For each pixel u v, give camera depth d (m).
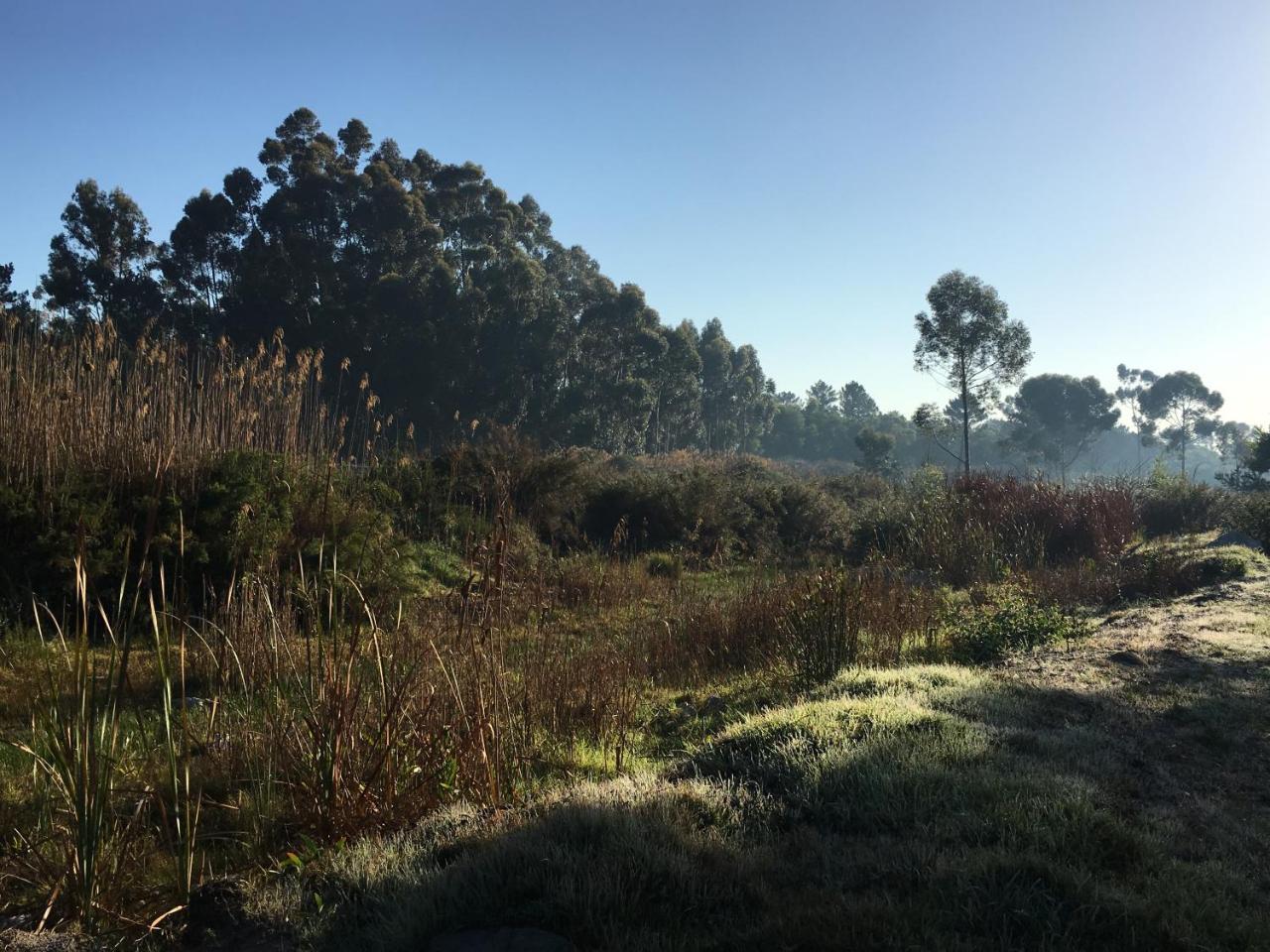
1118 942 2.79
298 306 39.38
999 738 4.65
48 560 7.70
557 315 45.91
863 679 6.02
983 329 39.09
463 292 43.44
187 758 3.72
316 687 4.64
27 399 8.87
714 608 9.35
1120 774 4.28
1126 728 5.05
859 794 3.90
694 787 4.04
